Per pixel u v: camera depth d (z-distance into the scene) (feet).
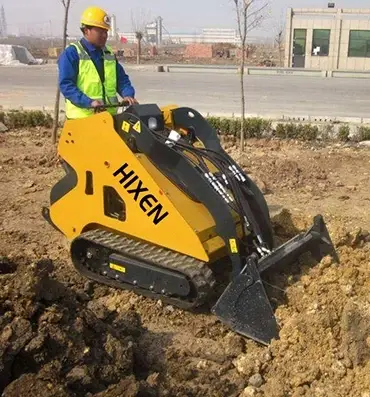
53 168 27.27
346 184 25.32
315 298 13.93
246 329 13.75
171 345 13.98
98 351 12.34
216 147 16.16
